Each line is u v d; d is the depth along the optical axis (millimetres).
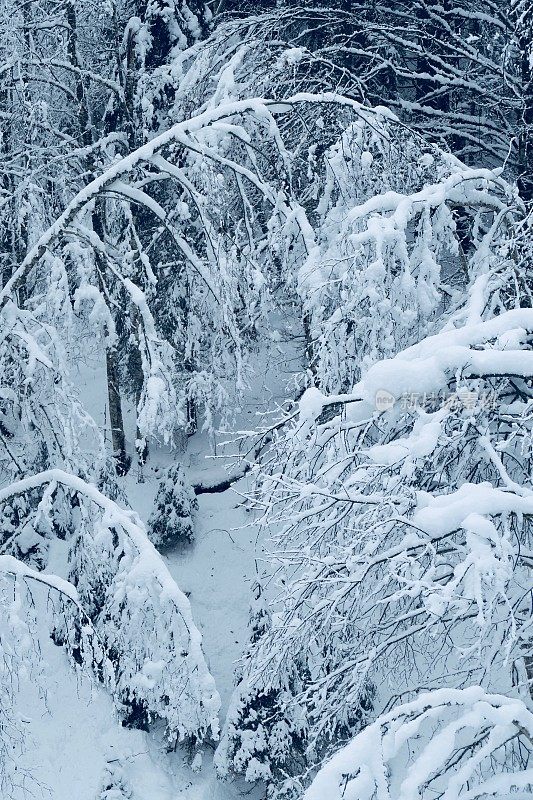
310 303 9898
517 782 6109
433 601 6152
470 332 7387
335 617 7996
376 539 7746
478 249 10234
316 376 9812
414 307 9359
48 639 13852
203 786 13172
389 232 8984
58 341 10719
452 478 8617
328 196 11234
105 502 9547
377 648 8125
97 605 13250
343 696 9000
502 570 6352
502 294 9664
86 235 10375
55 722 13055
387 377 7125
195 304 14227
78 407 10852
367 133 11078
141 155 10109
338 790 5438
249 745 12414
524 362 6969
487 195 10188
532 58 12719
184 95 14211
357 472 7684
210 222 10523
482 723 5980
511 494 6617
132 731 13359
